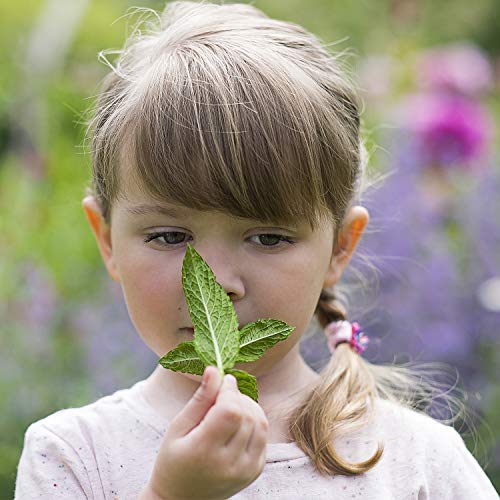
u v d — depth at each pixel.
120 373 4.89
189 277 2.14
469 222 5.34
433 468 2.75
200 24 2.84
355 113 2.88
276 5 9.10
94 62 7.60
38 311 5.07
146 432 2.68
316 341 4.48
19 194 6.55
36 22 7.85
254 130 2.41
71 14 7.91
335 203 2.61
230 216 2.38
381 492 2.65
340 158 2.63
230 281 2.38
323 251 2.56
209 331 2.12
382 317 4.99
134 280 2.49
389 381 3.60
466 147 6.17
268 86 2.50
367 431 2.76
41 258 5.46
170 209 2.40
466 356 4.98
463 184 5.69
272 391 2.76
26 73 7.40
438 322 5.00
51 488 2.60
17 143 7.08
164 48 2.75
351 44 8.96
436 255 5.08
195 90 2.47
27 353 5.02
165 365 2.15
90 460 2.64
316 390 2.78
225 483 2.04
